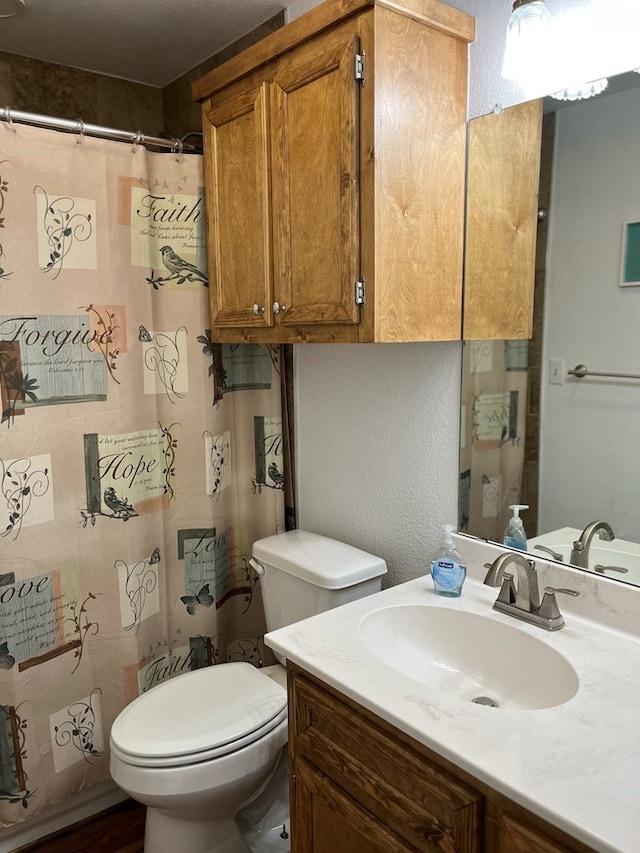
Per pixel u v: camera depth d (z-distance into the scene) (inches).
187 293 76.0
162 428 77.8
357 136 52.4
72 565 71.4
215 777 58.1
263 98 61.6
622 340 50.3
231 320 70.7
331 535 80.7
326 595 66.7
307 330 60.9
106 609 74.3
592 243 51.1
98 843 74.1
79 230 67.9
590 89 49.8
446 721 39.2
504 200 56.2
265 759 60.9
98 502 72.2
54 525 69.5
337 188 54.6
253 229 65.5
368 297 53.4
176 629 82.0
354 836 45.1
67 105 90.5
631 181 48.5
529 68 51.1
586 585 52.6
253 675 69.2
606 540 52.3
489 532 61.2
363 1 49.9
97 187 68.6
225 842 64.7
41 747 71.2
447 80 56.0
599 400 52.1
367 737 43.3
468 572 62.5
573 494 54.4
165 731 59.8
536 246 54.6
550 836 33.6
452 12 54.6
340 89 53.0
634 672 44.4
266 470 85.7
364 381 73.0
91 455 71.2
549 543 56.3
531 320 55.7
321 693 47.1
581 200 51.4
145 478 76.0
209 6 74.1
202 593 82.4
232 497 86.4
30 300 65.6
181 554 81.0
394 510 71.1
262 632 90.7
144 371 74.7
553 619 50.5
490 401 59.8
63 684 72.1
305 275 59.4
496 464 59.9
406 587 59.4
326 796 47.3
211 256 73.2
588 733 38.0
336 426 77.7
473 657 52.6
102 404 71.3
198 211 74.8
